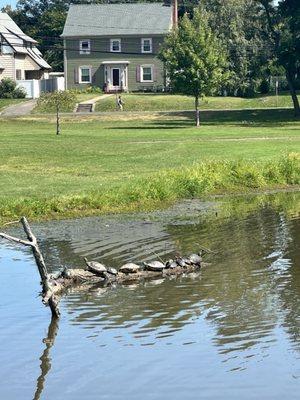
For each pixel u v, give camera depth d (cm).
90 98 7812
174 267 2000
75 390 1302
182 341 1490
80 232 2528
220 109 7325
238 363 1377
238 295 1766
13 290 1855
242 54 8369
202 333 1527
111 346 1477
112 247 2297
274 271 1967
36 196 2998
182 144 4678
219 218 2766
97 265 1952
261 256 2136
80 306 1731
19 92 8256
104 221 2720
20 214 2762
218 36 8706
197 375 1336
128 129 5909
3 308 1722
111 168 3784
